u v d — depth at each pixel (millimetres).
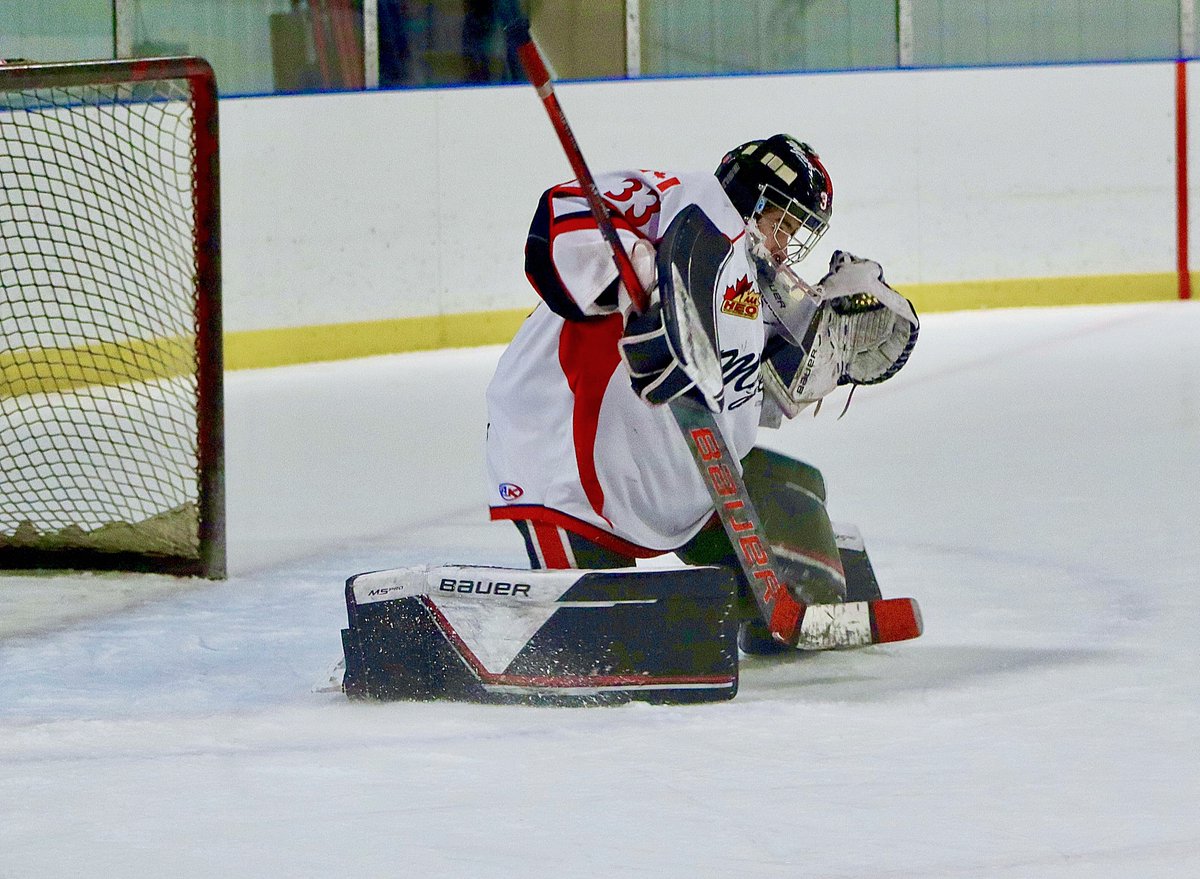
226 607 10844
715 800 6387
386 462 17406
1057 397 20469
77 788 6770
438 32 27844
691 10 29703
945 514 13508
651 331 7613
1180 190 31516
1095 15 31344
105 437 18078
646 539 8445
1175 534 12328
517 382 8445
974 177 30688
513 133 28203
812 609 8703
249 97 25688
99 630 10195
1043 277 31203
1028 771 6695
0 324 20656
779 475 9047
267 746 7363
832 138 29969
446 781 6723
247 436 19453
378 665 8109
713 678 7898
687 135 29328
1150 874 5531
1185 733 7227
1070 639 9234
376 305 27250
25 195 21016
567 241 7742
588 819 6188
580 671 7918
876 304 9375
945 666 8672
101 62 12109
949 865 5637
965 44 30922
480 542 13039
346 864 5770
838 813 6203
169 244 21953
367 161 26938
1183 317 29094
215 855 5898
